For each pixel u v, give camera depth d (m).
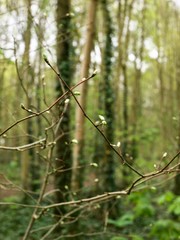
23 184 12.32
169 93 14.77
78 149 7.53
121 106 17.92
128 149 12.33
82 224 7.78
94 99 13.48
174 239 4.97
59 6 6.86
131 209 9.66
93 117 9.98
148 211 5.42
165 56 15.08
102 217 8.59
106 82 10.05
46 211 3.71
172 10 14.91
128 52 15.23
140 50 15.32
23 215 9.70
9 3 5.01
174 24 14.67
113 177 9.83
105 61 10.20
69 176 7.02
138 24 16.11
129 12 13.52
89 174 11.12
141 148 19.09
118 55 12.89
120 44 12.77
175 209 4.80
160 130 14.52
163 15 14.93
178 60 13.16
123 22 12.75
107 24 10.35
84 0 11.09
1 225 8.99
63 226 6.73
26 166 12.48
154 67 19.59
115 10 14.62
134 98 15.17
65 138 6.83
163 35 15.32
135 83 15.42
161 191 10.17
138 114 16.48
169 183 9.73
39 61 7.81
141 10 15.61
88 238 7.53
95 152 10.77
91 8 7.92
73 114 9.32
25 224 9.09
